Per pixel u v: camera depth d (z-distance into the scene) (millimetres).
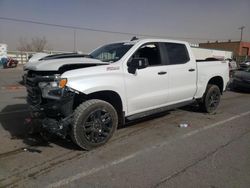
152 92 5539
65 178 3623
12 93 10797
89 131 4516
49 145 4785
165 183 3518
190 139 5242
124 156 4363
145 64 4781
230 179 3643
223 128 6043
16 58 33781
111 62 5039
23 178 3609
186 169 3924
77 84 4305
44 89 4395
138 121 6461
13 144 4812
